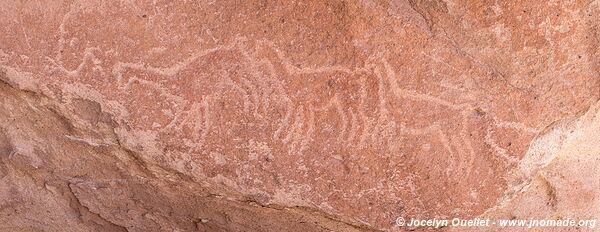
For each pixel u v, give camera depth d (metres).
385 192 1.46
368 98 1.38
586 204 1.59
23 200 1.67
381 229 1.51
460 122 1.40
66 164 1.56
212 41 1.37
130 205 1.63
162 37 1.37
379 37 1.36
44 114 1.48
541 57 1.37
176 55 1.38
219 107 1.40
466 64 1.38
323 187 1.46
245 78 1.39
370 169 1.44
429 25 1.37
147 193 1.59
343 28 1.36
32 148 1.55
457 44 1.37
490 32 1.36
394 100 1.39
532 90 1.39
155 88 1.40
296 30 1.36
